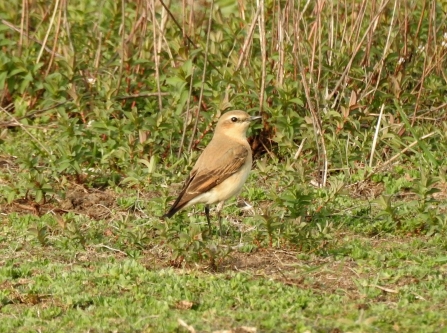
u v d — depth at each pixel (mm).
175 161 15555
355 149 15773
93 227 13289
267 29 17281
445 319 10062
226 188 13172
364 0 16266
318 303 10641
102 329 9914
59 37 17938
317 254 12414
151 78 17453
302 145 15625
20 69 17250
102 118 15773
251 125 15875
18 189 14125
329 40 16516
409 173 15242
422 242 12773
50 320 10320
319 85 16422
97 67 17391
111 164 15398
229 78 16109
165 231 12305
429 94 16922
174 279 11367
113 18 18344
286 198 13086
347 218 13633
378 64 16516
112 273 11508
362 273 11703
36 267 11891
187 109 15633
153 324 10016
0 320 10281
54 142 16219
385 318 10109
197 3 19609
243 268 11922
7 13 18812
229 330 9680
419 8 17672
